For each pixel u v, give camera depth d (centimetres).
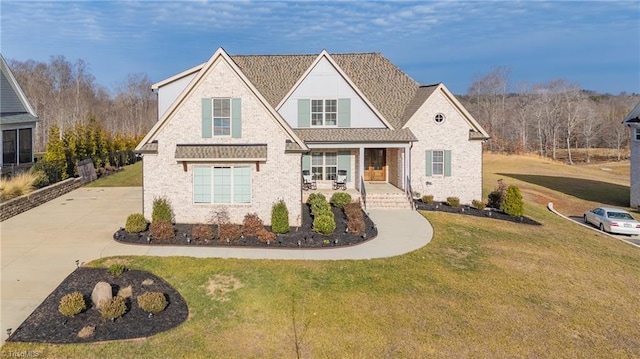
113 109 10475
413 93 2992
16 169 2844
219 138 1931
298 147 1916
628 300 1391
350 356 995
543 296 1366
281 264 1470
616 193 4009
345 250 1661
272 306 1195
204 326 1084
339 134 2517
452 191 2748
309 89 2559
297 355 990
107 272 1348
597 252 1909
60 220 2045
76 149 3416
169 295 1221
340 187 2697
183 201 1930
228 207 1934
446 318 1181
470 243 1847
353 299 1257
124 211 2270
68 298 1085
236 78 1914
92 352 955
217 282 1309
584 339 1125
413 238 1867
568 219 2717
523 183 4347
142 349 976
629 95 13012
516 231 2133
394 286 1356
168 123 1916
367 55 3206
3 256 1494
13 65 8412
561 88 9231
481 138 2695
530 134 9875
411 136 2527
